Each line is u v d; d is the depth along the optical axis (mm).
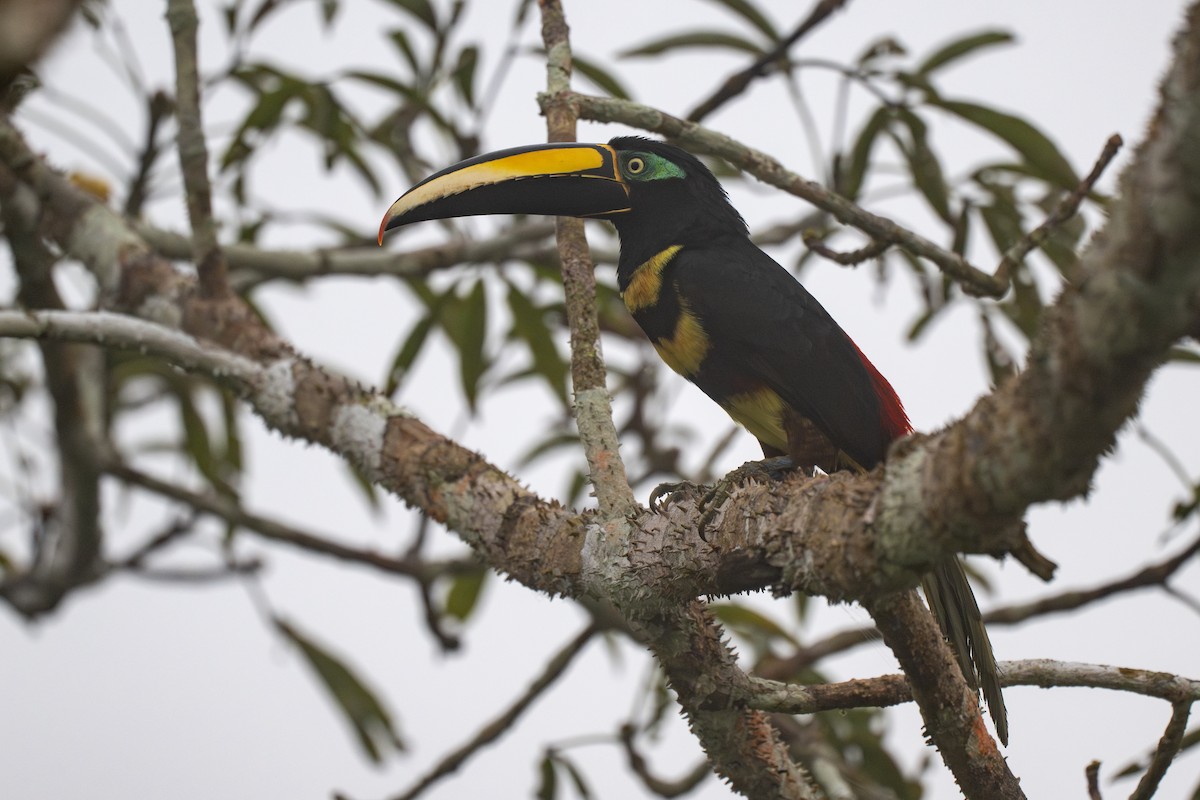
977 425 4281
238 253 10844
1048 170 9867
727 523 5477
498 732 9836
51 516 12586
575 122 8406
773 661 10523
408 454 6906
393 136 10844
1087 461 4051
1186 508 9172
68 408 11117
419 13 10664
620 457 6406
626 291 9133
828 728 10641
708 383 8984
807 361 8531
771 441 9172
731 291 8641
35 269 9250
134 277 8258
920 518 4504
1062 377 3885
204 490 12594
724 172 11391
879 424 8656
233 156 10812
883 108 10172
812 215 11703
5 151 8602
